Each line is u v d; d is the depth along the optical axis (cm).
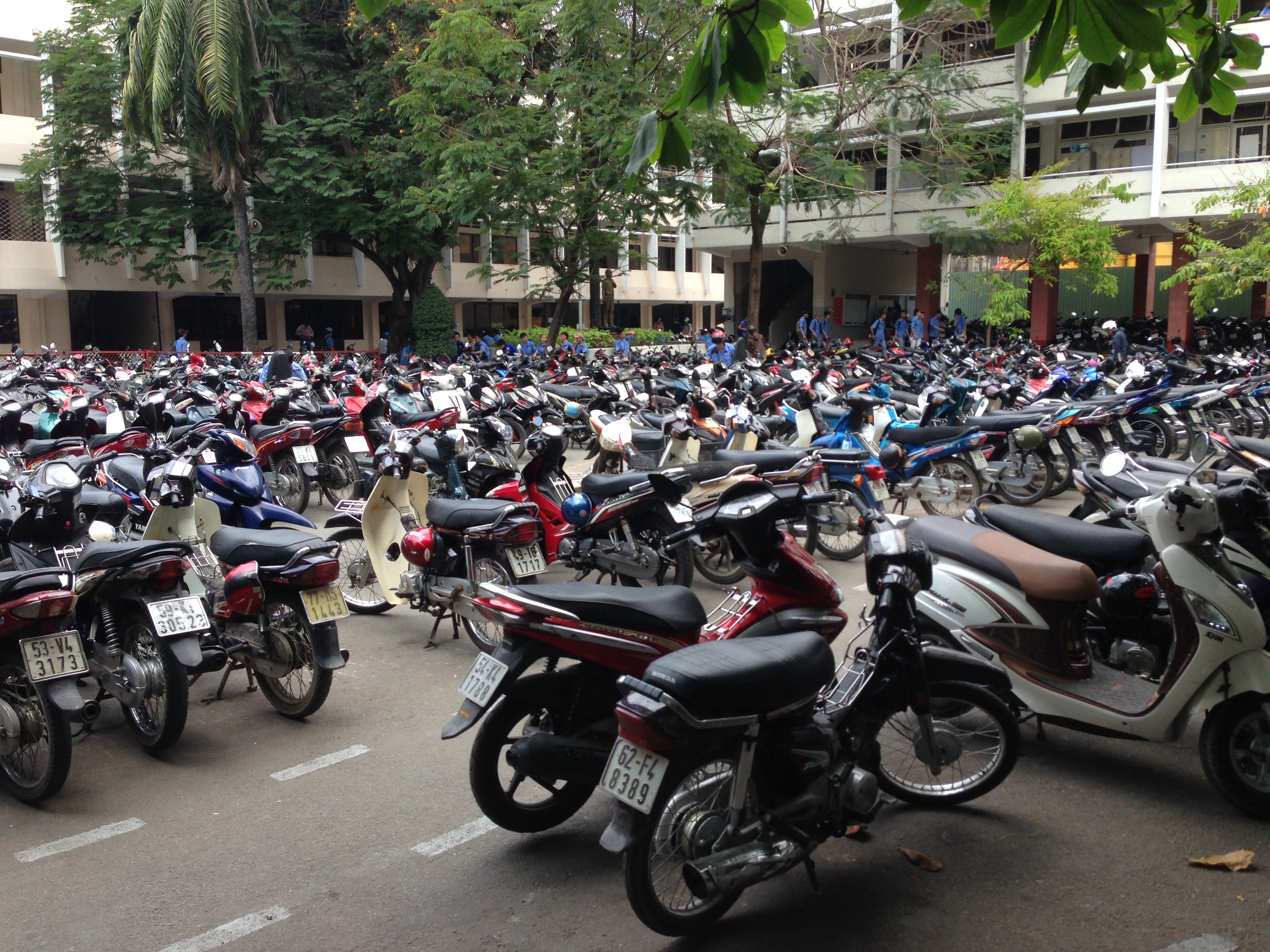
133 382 1527
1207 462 646
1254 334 3041
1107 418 970
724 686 296
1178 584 388
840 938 320
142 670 450
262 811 410
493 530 567
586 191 2047
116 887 354
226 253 2903
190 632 448
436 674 568
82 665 416
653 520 620
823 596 403
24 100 3181
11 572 434
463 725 346
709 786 318
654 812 293
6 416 948
